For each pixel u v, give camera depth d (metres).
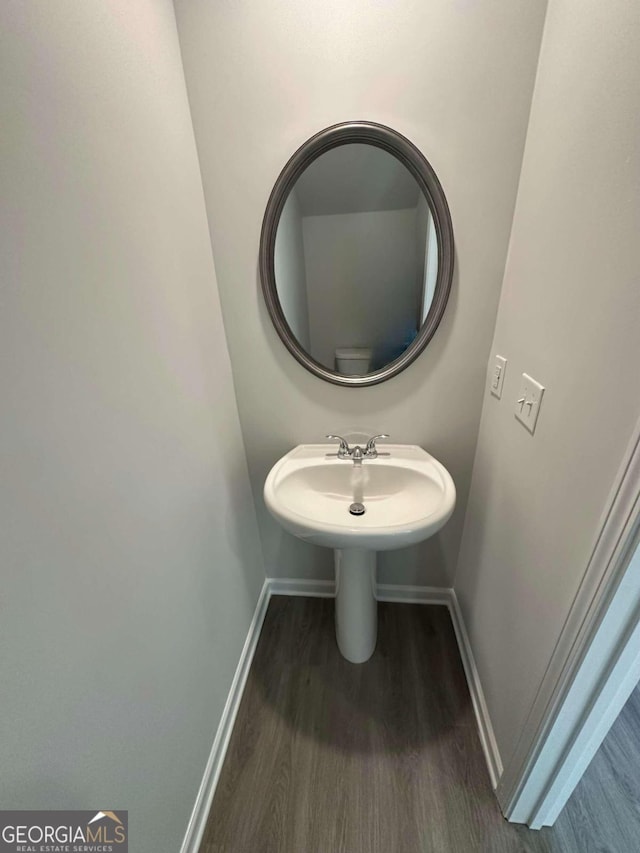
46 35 0.49
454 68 0.84
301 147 0.93
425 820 0.97
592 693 0.68
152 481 0.76
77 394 0.55
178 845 0.86
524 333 0.88
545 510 0.77
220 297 1.11
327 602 1.62
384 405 1.21
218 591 1.11
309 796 1.02
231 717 1.18
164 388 0.81
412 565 1.53
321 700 1.25
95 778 0.59
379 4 0.80
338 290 1.09
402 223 1.00
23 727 0.46
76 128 0.55
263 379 1.22
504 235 0.97
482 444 1.17
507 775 0.93
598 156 0.60
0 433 0.43
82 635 0.56
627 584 0.56
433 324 1.07
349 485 1.23
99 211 0.60
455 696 1.25
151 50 0.74
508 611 0.96
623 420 0.53
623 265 0.54
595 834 0.93
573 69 0.68
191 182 0.93
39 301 0.49
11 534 0.44
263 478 1.40
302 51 0.85
